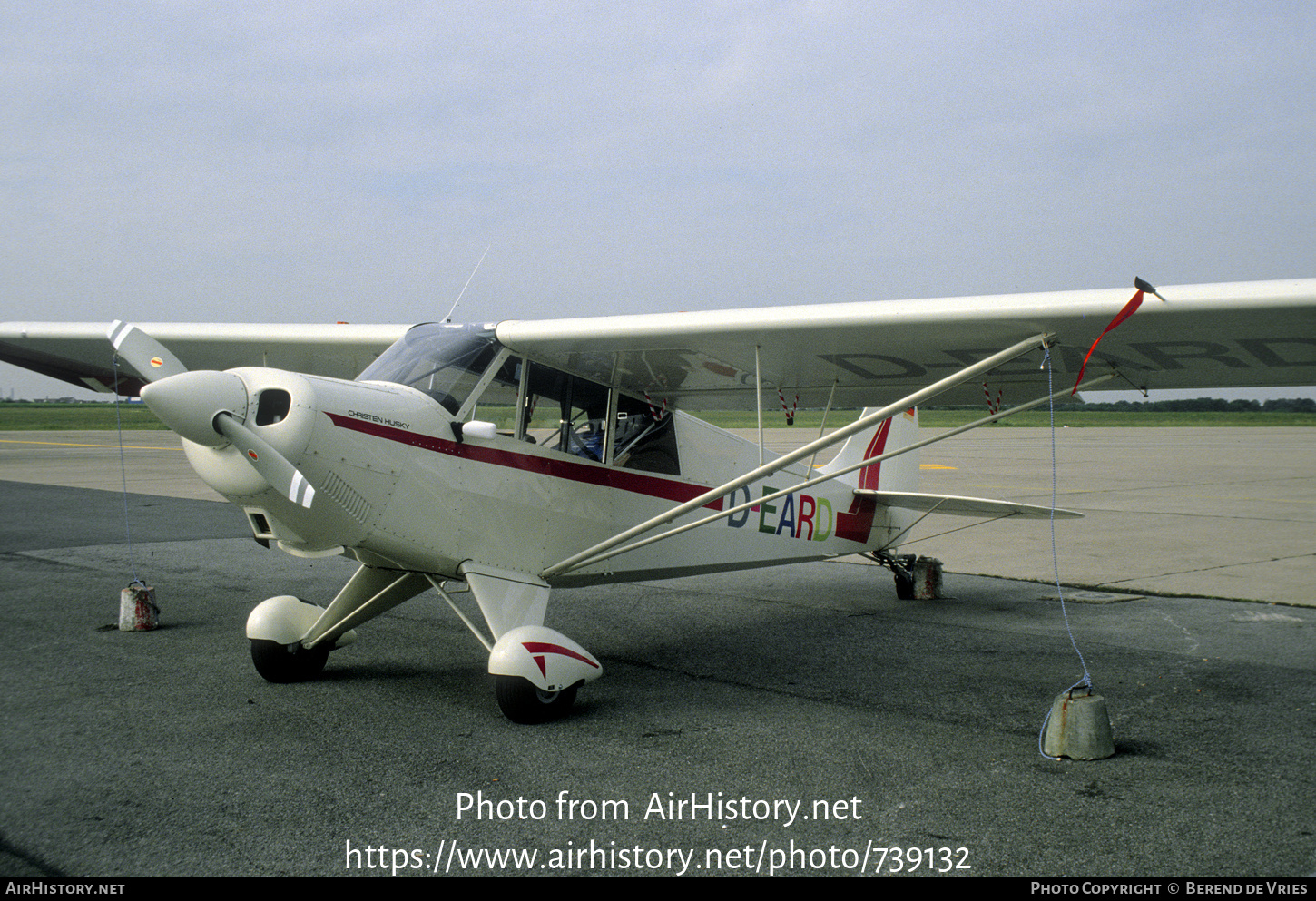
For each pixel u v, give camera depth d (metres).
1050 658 5.23
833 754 3.56
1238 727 3.95
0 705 4.14
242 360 6.43
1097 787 3.22
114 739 3.66
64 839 2.73
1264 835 2.82
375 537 4.04
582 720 4.02
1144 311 3.66
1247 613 6.54
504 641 3.98
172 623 5.99
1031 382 4.98
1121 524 11.44
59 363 6.66
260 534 4.13
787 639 5.75
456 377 4.40
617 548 4.73
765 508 6.19
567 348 4.58
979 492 14.52
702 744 3.68
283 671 4.55
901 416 7.41
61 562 8.48
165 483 16.25
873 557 7.31
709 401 5.89
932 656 5.29
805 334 4.29
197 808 2.97
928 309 3.98
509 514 4.52
